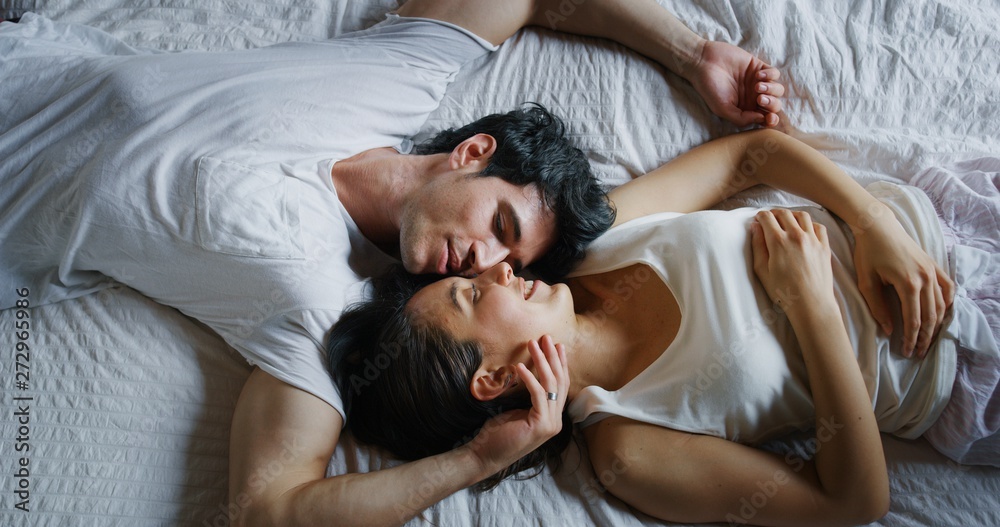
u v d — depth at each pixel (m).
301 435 0.98
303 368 1.01
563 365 0.99
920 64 1.32
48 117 1.13
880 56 1.32
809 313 0.98
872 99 1.31
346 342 1.04
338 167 1.16
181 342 1.11
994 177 1.15
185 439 1.05
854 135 1.29
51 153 1.10
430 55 1.28
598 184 1.20
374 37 1.27
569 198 1.09
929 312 1.01
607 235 1.16
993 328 1.01
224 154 1.08
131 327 1.11
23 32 1.23
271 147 1.11
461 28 1.29
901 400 1.04
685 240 1.06
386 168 1.14
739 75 1.32
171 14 1.37
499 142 1.14
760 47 1.33
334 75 1.19
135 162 1.06
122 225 1.06
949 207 1.14
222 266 1.04
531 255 1.11
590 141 1.31
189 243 1.05
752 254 1.05
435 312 1.00
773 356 1.00
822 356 0.96
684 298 1.03
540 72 1.35
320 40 1.36
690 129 1.33
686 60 1.33
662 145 1.32
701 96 1.34
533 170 1.08
